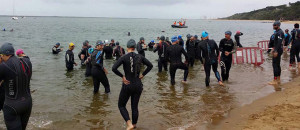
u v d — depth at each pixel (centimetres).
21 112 402
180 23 7412
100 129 502
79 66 1268
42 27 6694
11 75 385
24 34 3884
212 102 655
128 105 649
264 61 1335
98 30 5750
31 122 537
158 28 7338
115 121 545
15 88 391
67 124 528
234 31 5625
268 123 471
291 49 1074
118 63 480
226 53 864
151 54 1725
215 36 3944
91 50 1003
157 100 687
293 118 482
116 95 752
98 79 757
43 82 920
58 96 739
